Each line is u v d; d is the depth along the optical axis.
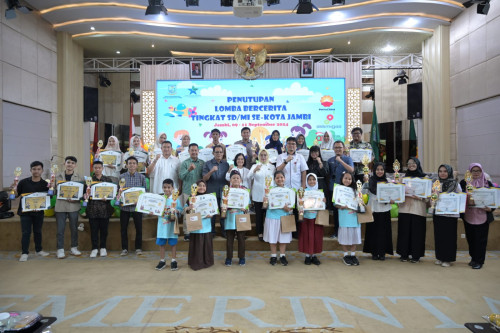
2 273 4.55
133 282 4.15
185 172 5.77
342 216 5.04
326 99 11.93
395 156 14.59
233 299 3.56
